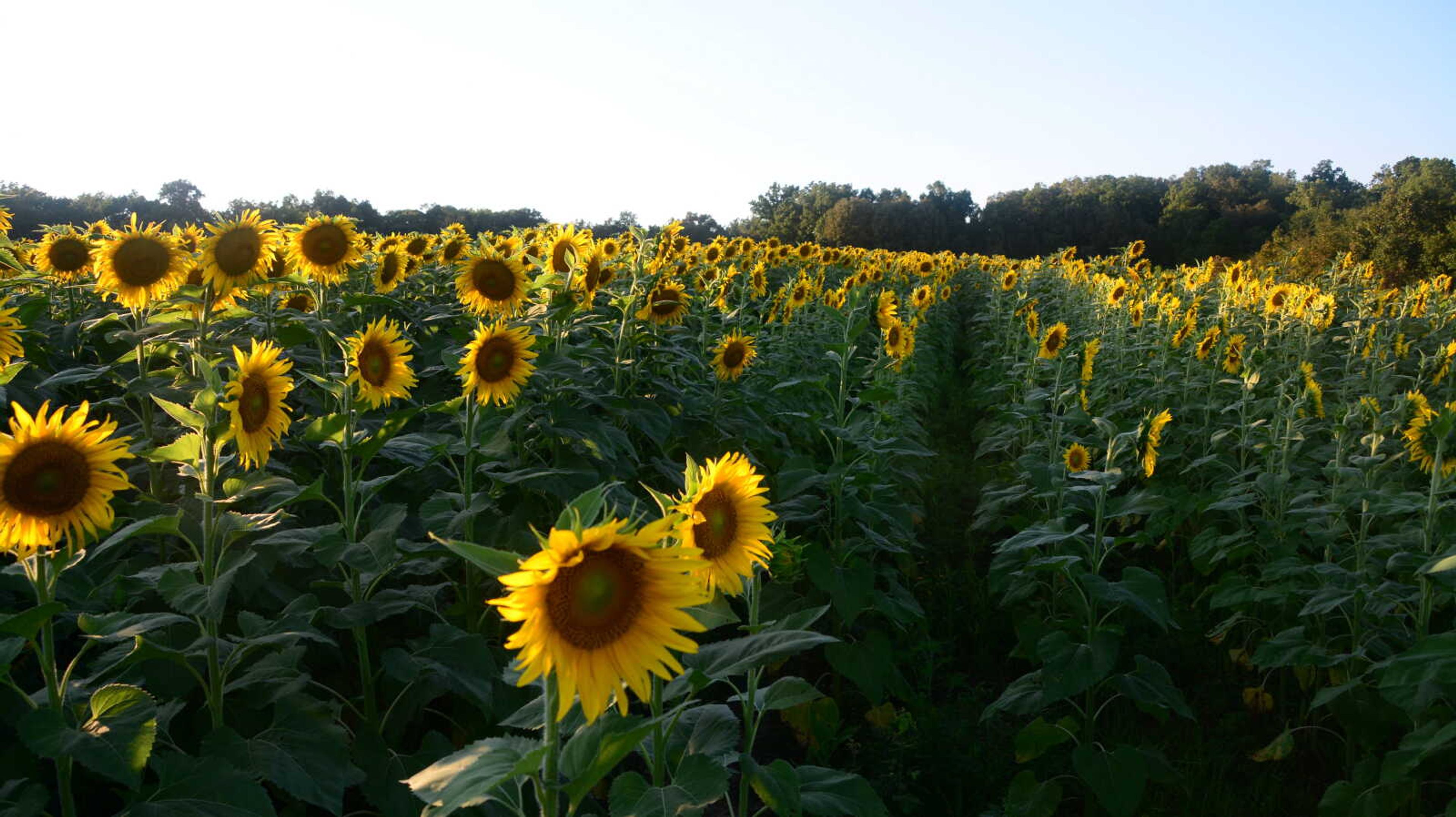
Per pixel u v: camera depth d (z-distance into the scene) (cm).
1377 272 3422
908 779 454
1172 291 1750
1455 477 466
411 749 401
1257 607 595
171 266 490
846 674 493
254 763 287
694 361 673
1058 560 455
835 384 923
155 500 405
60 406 541
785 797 260
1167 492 680
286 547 345
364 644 356
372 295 704
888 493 566
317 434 371
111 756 243
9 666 254
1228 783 488
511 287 564
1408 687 392
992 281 2328
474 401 439
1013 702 446
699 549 184
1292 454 666
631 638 178
